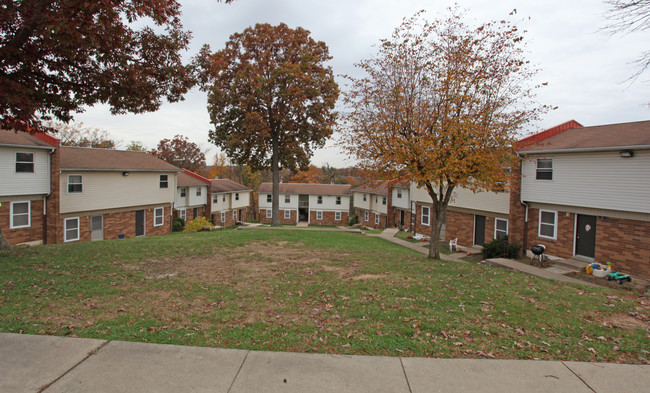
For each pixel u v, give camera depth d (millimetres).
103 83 8875
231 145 24641
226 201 41562
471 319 5402
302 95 23859
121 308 5492
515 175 16547
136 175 24422
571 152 14719
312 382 3453
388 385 3436
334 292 6762
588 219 14680
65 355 3863
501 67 10914
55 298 5945
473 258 17797
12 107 7582
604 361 4078
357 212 44375
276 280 7750
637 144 12539
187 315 5285
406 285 7441
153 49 9477
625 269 13281
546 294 7031
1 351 3918
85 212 21000
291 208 48844
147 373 3545
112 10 6492
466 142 10688
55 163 18750
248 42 25000
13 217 17375
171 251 11156
